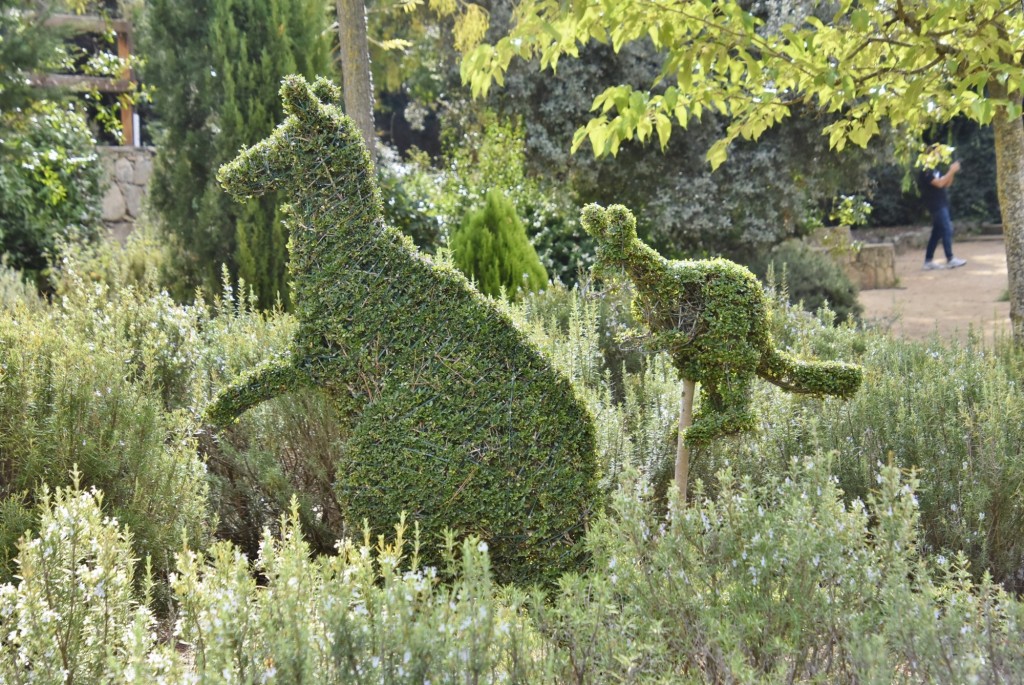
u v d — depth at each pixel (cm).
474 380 328
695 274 329
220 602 216
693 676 225
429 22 1354
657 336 335
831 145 525
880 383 454
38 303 573
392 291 329
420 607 224
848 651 223
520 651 218
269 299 786
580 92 1130
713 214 1130
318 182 330
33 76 874
